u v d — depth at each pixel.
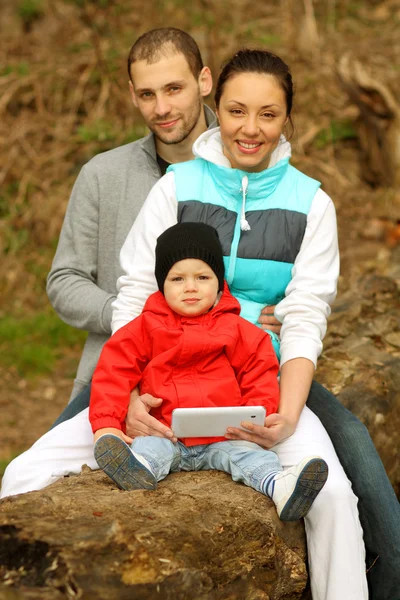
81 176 4.38
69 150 9.56
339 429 3.72
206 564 2.78
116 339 3.37
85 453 3.55
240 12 10.88
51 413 7.13
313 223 3.66
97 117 9.66
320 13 11.07
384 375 4.95
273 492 3.08
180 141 4.33
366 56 9.93
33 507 2.90
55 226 9.03
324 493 3.20
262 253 3.59
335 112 9.59
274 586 3.01
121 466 3.06
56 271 4.33
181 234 3.36
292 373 3.51
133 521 2.82
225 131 3.59
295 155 9.19
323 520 3.20
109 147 9.49
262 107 3.52
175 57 4.21
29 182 9.35
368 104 8.72
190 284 3.33
